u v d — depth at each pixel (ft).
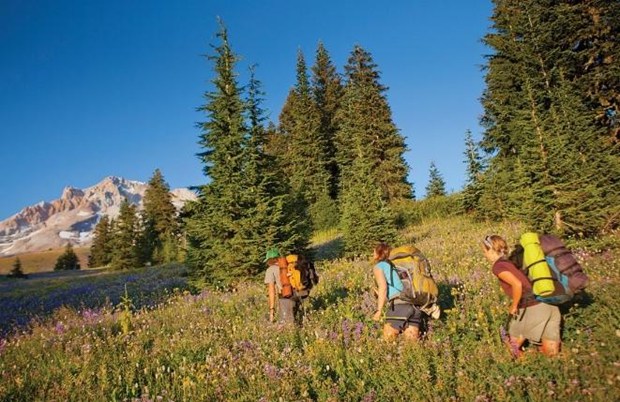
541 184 51.31
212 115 61.98
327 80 200.64
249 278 55.16
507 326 21.77
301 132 175.11
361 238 70.38
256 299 40.24
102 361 24.00
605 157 54.54
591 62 69.87
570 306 21.95
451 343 20.76
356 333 24.18
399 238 71.87
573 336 19.07
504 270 18.39
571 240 46.65
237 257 55.01
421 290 21.47
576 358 16.53
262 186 59.57
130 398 20.08
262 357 22.38
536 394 14.74
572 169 50.44
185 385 19.58
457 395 16.08
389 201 137.80
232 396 18.69
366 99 155.33
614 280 26.08
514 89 76.69
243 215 58.70
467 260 43.11
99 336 31.68
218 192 59.98
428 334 21.67
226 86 62.13
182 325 32.65
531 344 18.80
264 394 18.10
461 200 104.78
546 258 18.11
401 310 21.61
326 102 199.00
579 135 57.26
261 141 63.72
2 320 50.39
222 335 28.02
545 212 50.78
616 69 65.72
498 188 84.12
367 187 73.67
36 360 26.58
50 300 71.41
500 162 84.12
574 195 48.14
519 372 16.67
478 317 22.45
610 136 67.00
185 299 48.91
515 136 71.26
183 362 22.88
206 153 62.59
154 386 21.07
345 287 39.19
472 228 86.63
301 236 60.54
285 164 181.37
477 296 27.45
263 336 25.93
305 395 17.69
